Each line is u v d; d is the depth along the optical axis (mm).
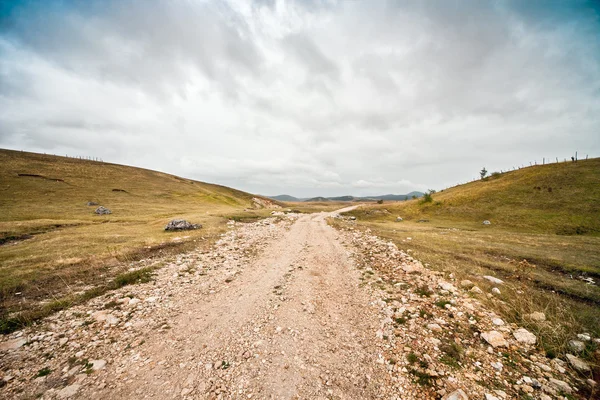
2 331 7348
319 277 12688
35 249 17891
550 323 7359
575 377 5207
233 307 9172
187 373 5641
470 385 5004
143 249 18203
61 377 5500
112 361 6078
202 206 68938
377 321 7973
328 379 5426
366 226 38281
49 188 58938
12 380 5391
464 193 71500
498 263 15727
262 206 127062
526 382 5062
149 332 7418
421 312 8305
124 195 66688
